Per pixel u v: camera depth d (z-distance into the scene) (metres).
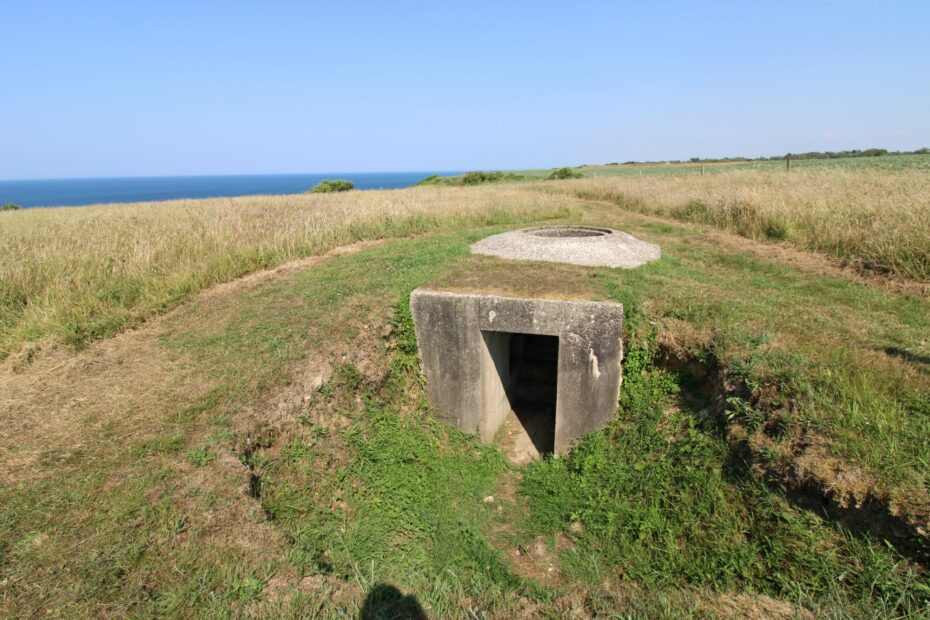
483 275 7.74
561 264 8.41
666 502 5.05
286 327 6.79
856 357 5.19
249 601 3.39
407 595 3.98
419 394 7.13
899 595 3.46
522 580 4.67
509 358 8.40
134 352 6.46
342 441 5.77
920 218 8.71
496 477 6.48
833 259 9.25
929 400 4.46
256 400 5.38
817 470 4.08
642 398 6.18
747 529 4.41
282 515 4.72
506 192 23.20
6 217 15.41
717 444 5.10
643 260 8.78
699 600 3.92
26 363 6.21
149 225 11.91
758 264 9.16
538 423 8.00
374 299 7.26
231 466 4.52
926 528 3.47
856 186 13.50
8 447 4.58
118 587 3.32
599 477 5.78
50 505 3.90
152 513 3.91
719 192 15.49
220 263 9.20
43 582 3.29
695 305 6.54
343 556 4.54
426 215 13.77
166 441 4.67
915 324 6.27
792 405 4.67
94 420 5.00
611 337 6.24
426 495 5.87
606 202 20.19
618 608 3.92
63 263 8.38
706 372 5.79
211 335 6.77
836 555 3.84
